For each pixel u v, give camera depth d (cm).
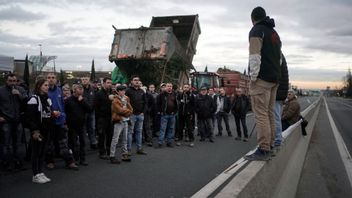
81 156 851
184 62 1609
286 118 1119
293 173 699
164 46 1445
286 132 729
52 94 771
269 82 459
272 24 471
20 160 800
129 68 1494
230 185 297
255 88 461
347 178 851
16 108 795
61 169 805
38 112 669
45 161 841
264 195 389
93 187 660
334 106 5409
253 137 1448
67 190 637
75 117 832
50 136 703
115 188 655
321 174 884
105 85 937
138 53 1458
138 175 759
